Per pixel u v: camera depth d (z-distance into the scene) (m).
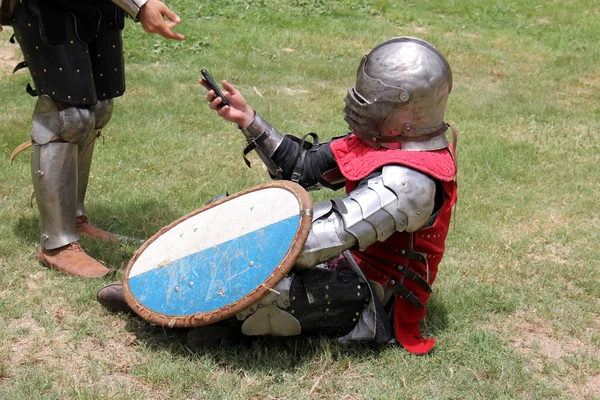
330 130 9.73
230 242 4.67
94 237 6.35
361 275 4.81
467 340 5.16
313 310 4.67
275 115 10.13
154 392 4.48
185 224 5.02
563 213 7.54
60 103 5.58
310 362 4.75
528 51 15.02
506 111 11.06
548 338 5.33
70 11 5.38
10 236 6.30
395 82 4.52
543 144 9.66
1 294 5.46
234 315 4.64
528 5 19.09
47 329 5.05
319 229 4.46
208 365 4.68
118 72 5.98
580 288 6.09
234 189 7.66
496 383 4.71
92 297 5.44
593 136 10.12
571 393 4.71
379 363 4.83
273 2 17.31
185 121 9.66
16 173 7.60
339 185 5.26
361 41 14.97
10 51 12.27
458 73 13.23
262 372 4.63
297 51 13.79
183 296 4.63
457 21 17.48
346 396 4.54
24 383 4.43
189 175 7.96
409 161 4.53
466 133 9.91
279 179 5.20
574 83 12.88
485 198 7.81
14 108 9.58
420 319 5.06
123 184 7.57
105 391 4.43
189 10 15.88
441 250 4.98
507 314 5.61
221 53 13.02
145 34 13.31
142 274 4.93
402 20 17.05
